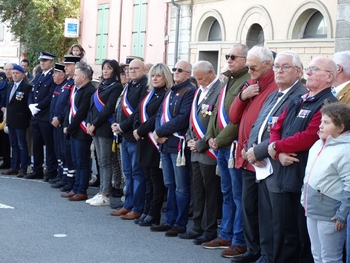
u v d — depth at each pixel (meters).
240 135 6.04
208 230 6.90
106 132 8.60
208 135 6.61
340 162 4.79
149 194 7.75
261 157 5.52
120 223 7.80
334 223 4.85
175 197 7.40
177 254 6.52
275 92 5.76
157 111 7.47
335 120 4.79
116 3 22.53
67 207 8.63
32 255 6.36
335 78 5.54
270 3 15.17
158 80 7.54
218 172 6.65
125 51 21.98
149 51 20.44
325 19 13.53
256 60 5.92
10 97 10.98
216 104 6.62
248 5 15.96
